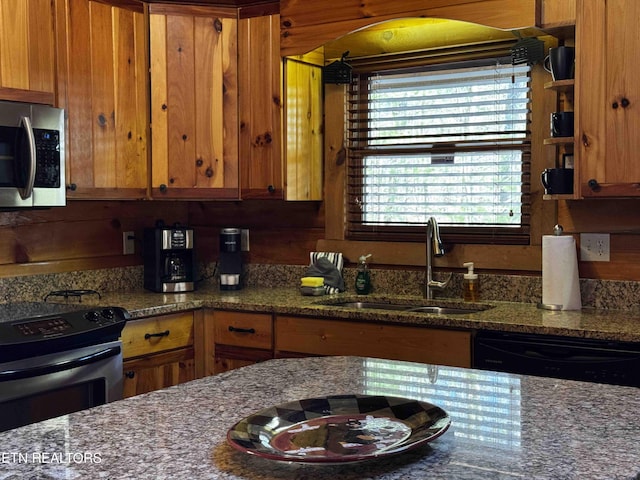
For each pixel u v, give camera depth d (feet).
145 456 3.95
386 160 11.84
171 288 11.87
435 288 10.91
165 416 4.69
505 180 10.87
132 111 10.98
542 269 10.05
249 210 12.87
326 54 12.13
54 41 9.80
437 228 10.48
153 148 11.28
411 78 11.57
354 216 12.08
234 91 11.59
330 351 9.96
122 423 4.55
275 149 11.40
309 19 10.85
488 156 11.02
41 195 9.32
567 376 8.32
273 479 3.61
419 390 5.28
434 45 11.27
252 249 12.87
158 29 11.20
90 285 11.62
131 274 12.33
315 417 4.45
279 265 12.62
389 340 9.53
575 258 9.74
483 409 4.78
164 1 11.23
